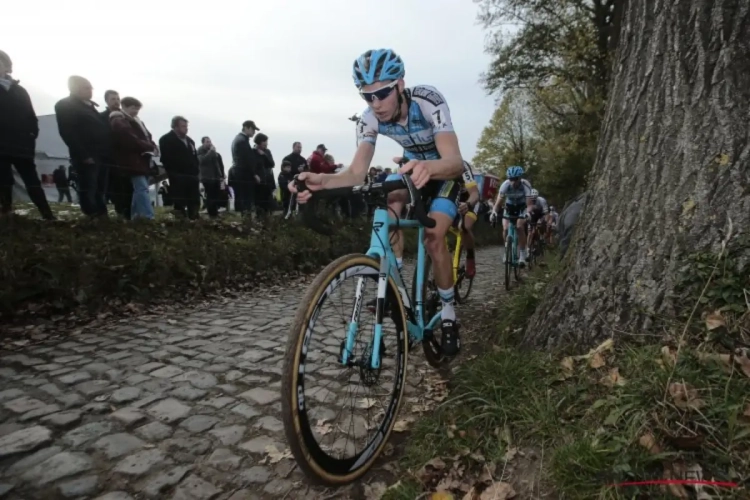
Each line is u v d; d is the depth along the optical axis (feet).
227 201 23.45
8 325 10.57
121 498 5.05
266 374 8.51
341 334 6.75
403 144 7.40
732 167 5.56
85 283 12.25
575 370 5.82
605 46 48.29
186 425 6.59
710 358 4.75
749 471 3.87
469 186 9.62
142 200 18.52
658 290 5.74
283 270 19.86
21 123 14.66
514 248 19.58
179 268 14.93
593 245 6.60
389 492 5.06
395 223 6.45
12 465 5.56
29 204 17.06
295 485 5.35
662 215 5.94
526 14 56.29
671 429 4.35
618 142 6.73
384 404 6.92
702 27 5.92
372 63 5.97
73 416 6.74
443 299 7.52
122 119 17.44
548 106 65.36
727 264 5.24
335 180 6.42
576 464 4.41
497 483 4.79
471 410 6.03
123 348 9.83
